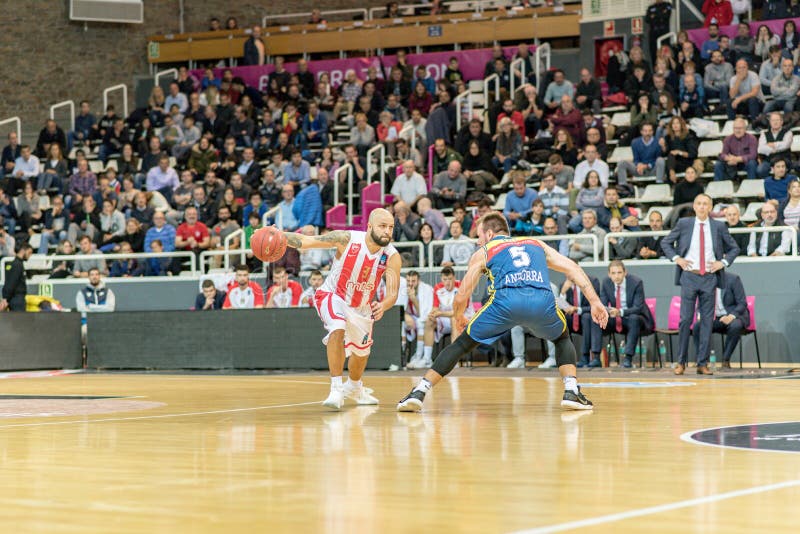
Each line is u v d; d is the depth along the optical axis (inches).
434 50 885.2
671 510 110.2
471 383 358.3
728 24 763.4
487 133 673.6
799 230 499.8
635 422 208.8
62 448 177.8
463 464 148.9
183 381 410.9
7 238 670.5
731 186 582.9
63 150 813.9
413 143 682.8
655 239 516.4
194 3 950.4
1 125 891.4
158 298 611.8
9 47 895.7
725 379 366.3
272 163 705.6
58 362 534.9
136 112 844.0
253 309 497.7
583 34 807.1
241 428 208.2
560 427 200.7
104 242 665.0
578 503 115.5
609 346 519.5
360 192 643.5
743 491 122.1
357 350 259.4
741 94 657.0
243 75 884.6
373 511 112.0
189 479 137.9
